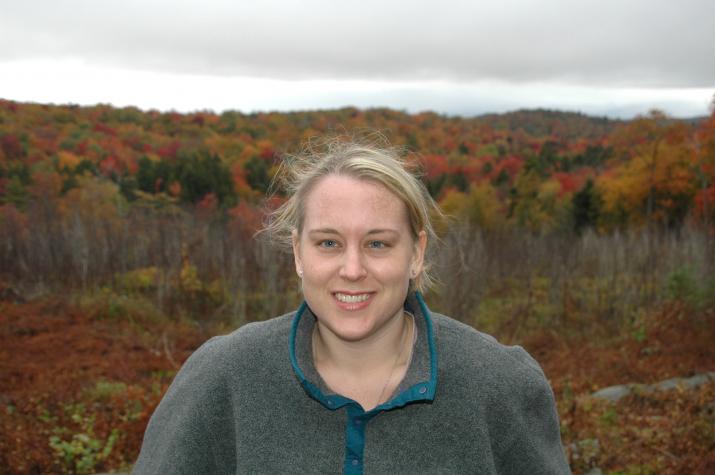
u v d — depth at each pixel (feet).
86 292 41.11
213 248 44.21
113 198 82.28
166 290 40.45
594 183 137.28
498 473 4.58
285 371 4.62
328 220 4.33
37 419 19.27
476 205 110.52
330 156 4.64
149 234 48.67
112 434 17.92
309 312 4.72
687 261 37.65
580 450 16.17
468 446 4.40
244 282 38.34
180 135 207.82
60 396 21.03
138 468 4.83
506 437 4.51
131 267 46.01
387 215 4.33
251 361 4.70
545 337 33.96
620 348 31.53
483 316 36.83
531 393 4.62
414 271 4.68
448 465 4.36
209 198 119.65
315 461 4.38
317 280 4.42
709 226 49.96
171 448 4.66
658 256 41.39
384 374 4.70
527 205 150.71
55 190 92.84
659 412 21.17
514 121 386.52
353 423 4.41
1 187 87.71
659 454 16.93
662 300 36.35
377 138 5.36
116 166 136.26
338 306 4.42
